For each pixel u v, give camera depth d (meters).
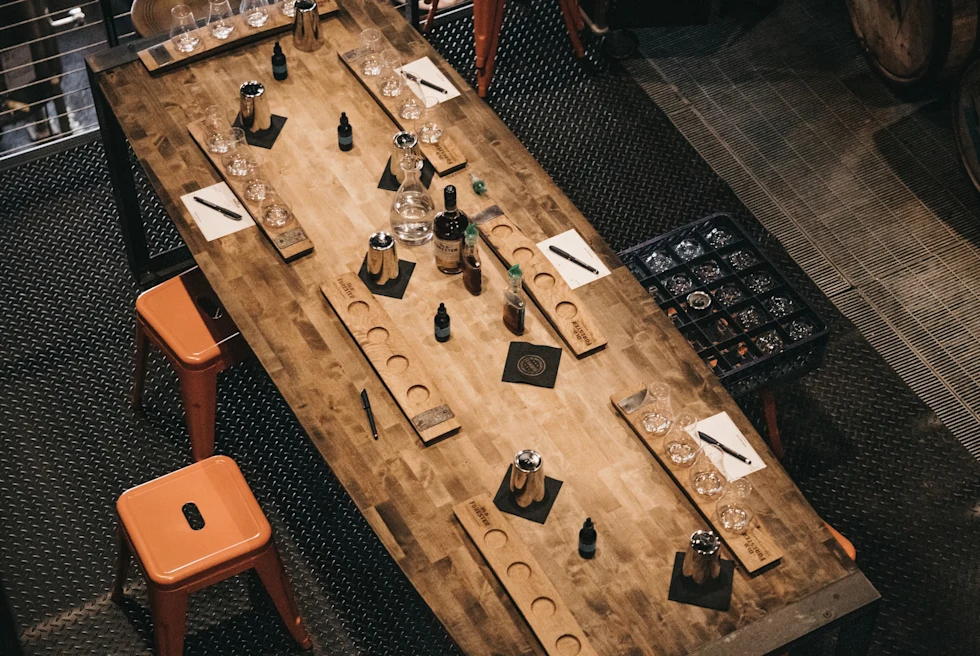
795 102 6.12
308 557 4.57
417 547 3.50
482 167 4.39
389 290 4.07
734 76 6.20
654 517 3.56
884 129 6.02
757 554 3.46
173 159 4.41
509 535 3.49
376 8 4.93
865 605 3.40
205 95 4.62
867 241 5.61
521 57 6.18
